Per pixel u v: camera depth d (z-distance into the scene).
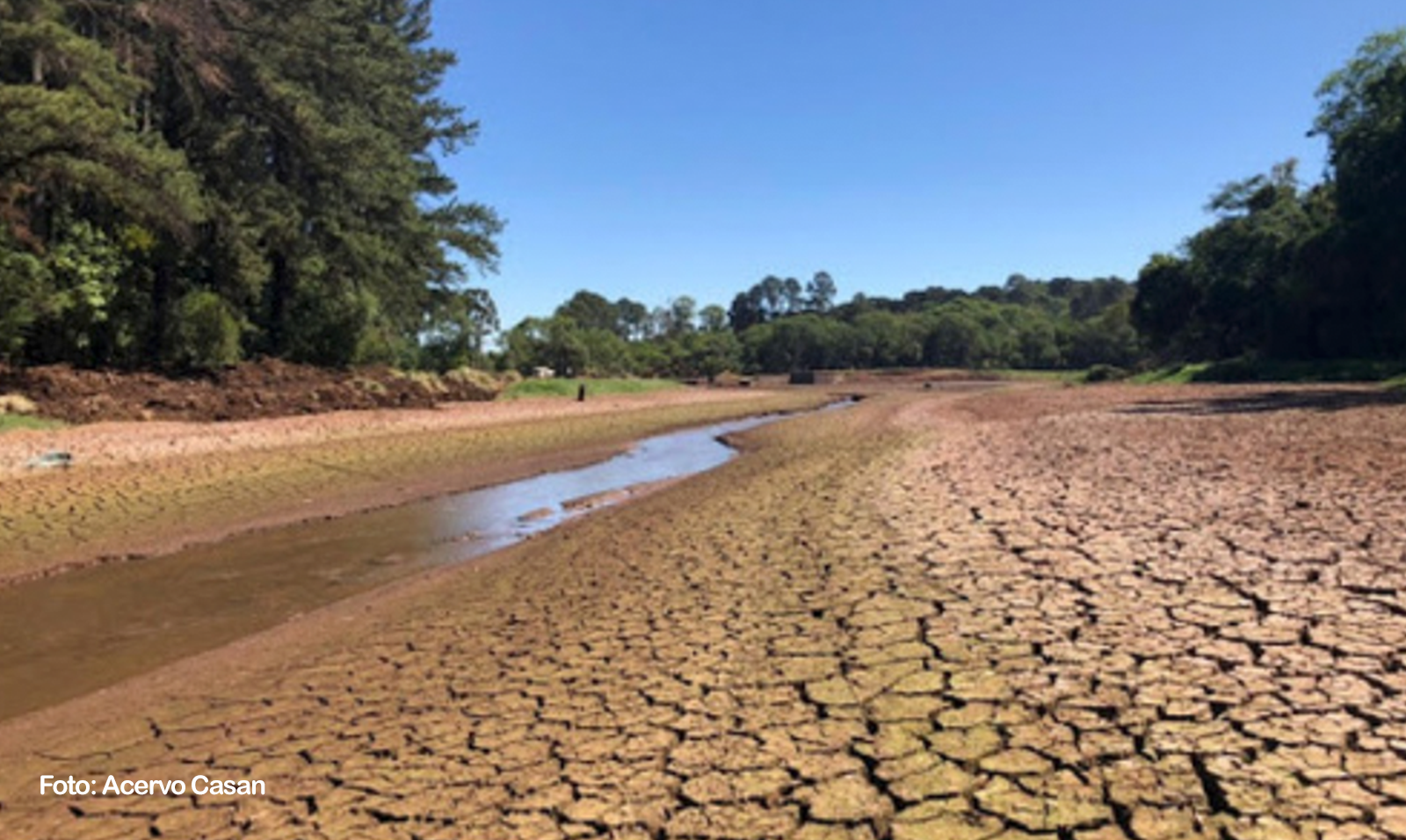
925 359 131.12
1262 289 53.00
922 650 5.47
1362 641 4.92
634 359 104.12
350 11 37.69
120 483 15.90
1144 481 11.26
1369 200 35.75
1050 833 3.38
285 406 28.44
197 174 27.70
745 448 24.84
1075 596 6.24
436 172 45.81
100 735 5.42
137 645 7.66
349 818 3.98
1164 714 4.24
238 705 5.79
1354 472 10.76
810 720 4.62
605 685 5.45
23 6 21.69
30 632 8.09
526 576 9.16
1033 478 12.23
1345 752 3.73
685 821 3.72
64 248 25.22
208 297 30.64
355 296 37.31
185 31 27.61
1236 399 29.81
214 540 12.23
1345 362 41.78
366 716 5.32
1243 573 6.43
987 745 4.13
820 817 3.66
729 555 8.97
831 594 6.99
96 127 21.72
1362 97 36.94
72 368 25.28
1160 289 63.56
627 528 11.52
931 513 9.98
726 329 136.38
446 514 14.44
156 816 4.17
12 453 17.17
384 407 32.78
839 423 32.12
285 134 31.94
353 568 10.64
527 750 4.56
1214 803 3.46
